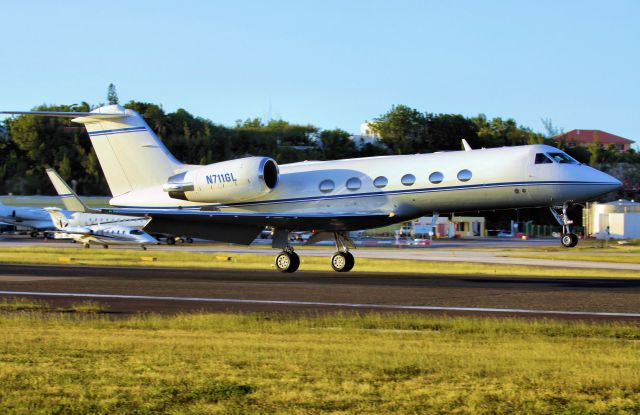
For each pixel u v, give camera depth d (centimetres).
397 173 9862
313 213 10144
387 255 18325
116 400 3412
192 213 10588
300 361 4219
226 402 3375
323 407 3294
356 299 7712
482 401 3397
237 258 15762
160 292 8431
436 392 3541
